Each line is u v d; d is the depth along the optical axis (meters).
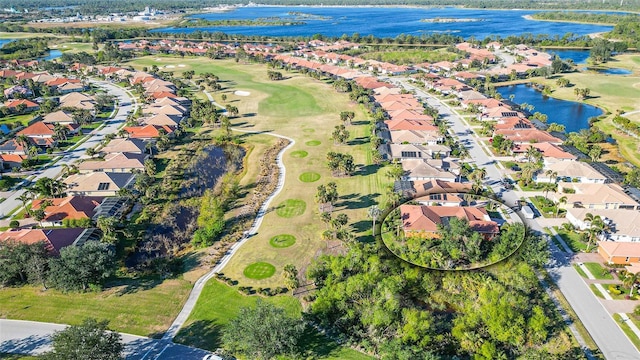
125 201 116.19
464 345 67.88
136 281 85.88
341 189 121.31
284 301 79.25
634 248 88.00
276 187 123.88
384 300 73.75
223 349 68.56
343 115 171.62
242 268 88.94
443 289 79.19
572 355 67.31
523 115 177.12
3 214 111.19
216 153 151.38
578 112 190.88
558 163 129.25
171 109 184.38
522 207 108.69
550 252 91.56
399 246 86.56
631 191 115.06
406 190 113.00
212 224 101.75
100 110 197.50
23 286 83.62
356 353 68.50
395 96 197.88
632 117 177.62
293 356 66.19
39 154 150.62
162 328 73.50
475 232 86.00
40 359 62.69
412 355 64.62
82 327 63.31
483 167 133.88
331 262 83.50
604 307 77.00
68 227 102.25
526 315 72.12
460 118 181.25
